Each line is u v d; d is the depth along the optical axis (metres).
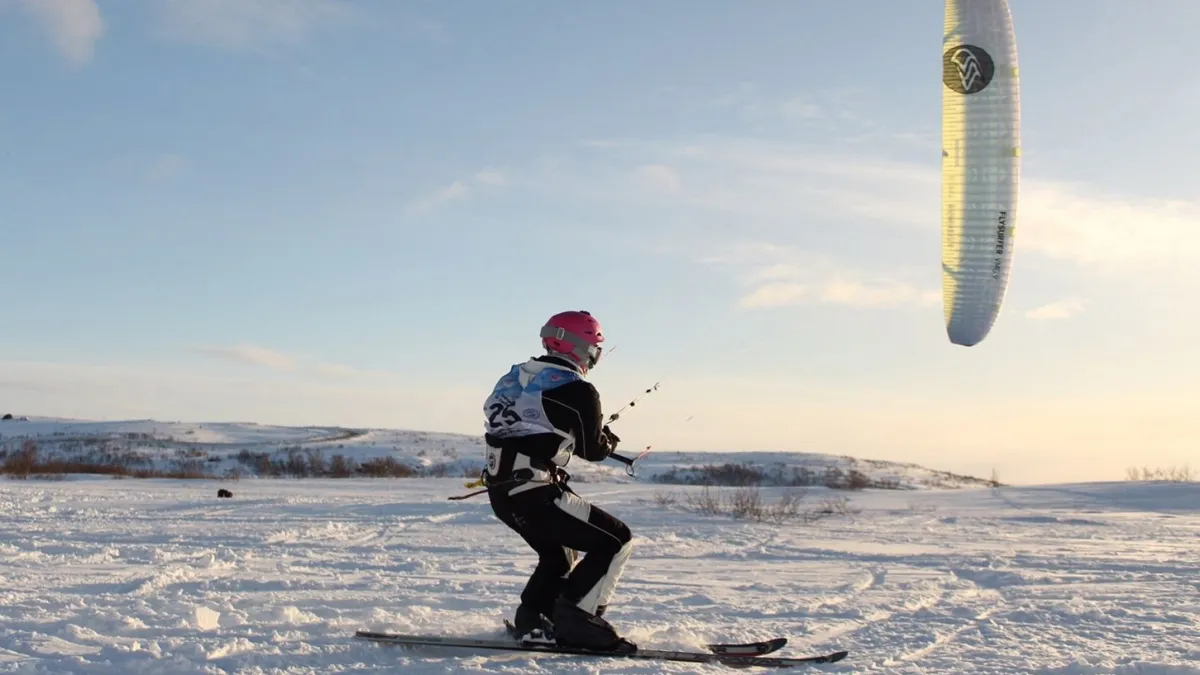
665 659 4.41
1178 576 8.26
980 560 9.45
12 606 5.68
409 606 6.00
